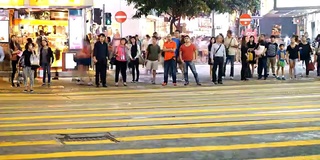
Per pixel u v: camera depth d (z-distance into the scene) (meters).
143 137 9.20
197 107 13.05
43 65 18.84
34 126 10.48
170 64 18.98
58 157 7.70
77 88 18.33
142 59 23.92
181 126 10.27
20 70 19.72
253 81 20.47
